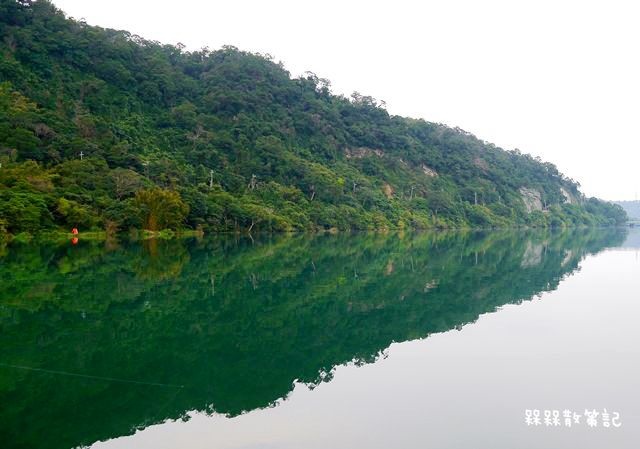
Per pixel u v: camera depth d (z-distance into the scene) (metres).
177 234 68.06
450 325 18.52
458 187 140.25
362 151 138.50
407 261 41.72
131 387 11.72
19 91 83.62
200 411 10.48
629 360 14.20
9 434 9.19
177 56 143.25
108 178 65.19
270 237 74.62
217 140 101.38
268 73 140.50
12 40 97.19
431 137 159.88
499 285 28.36
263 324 18.42
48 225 54.78
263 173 98.38
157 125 105.56
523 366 13.68
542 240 78.94
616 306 22.06
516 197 148.88
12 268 30.55
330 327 18.08
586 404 11.09
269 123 117.81
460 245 63.53
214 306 21.34
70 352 14.18
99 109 98.50
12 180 54.75
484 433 9.62
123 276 28.70
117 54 115.38
